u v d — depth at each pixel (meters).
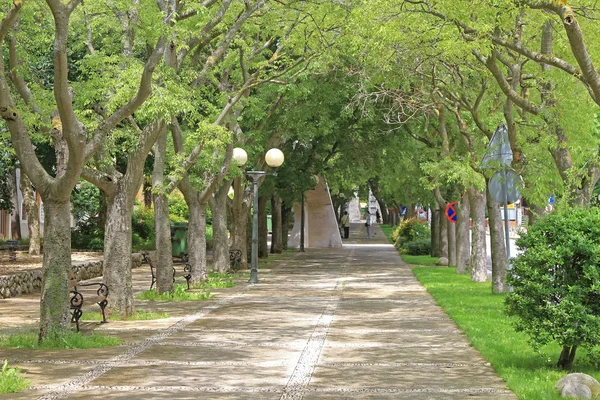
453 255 38.06
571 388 10.04
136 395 10.29
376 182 68.62
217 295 24.59
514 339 14.83
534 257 11.37
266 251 45.22
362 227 107.12
